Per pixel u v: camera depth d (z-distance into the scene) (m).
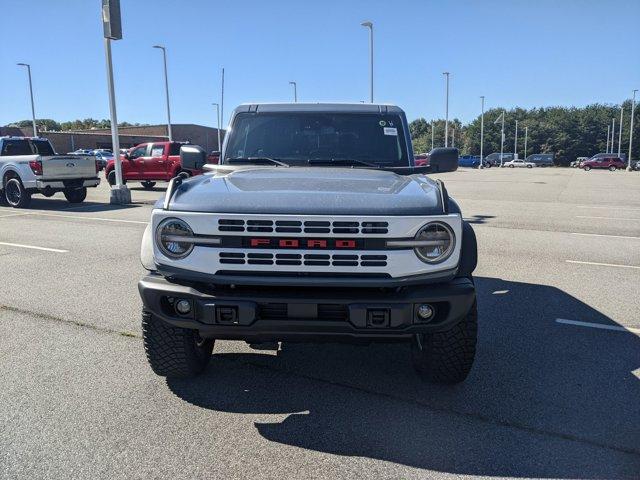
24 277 7.03
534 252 8.93
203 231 3.17
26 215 13.60
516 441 3.20
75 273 7.26
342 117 4.87
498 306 5.89
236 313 3.13
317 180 3.75
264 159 4.66
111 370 4.17
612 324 5.31
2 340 4.79
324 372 4.17
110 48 15.59
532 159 81.31
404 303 3.11
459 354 3.61
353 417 3.48
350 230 3.11
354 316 3.09
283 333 3.19
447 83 58.25
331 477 2.86
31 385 3.90
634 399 3.73
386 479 2.84
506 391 3.85
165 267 3.27
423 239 3.15
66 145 68.44
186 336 3.70
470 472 2.91
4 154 15.95
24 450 3.08
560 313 5.66
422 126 130.75
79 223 12.07
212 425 3.38
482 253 8.82
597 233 10.99
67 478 2.83
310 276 3.15
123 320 5.34
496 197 20.00
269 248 3.13
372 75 37.06
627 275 7.33
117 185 16.44
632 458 3.03
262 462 2.99
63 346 4.66
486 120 119.75
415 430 3.32
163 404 3.64
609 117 108.81
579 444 3.17
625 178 37.06
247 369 4.21
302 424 3.39
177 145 21.80
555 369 4.23
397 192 3.44
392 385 3.95
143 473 2.88
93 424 3.37
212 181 3.74
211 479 2.84
